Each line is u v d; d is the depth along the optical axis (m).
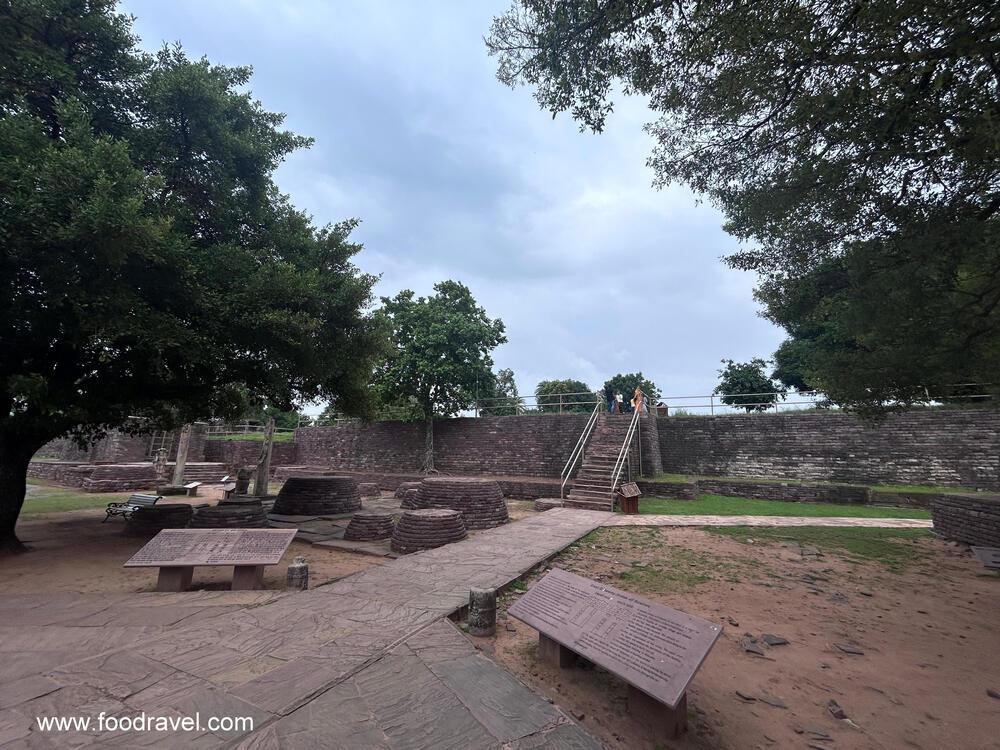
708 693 3.56
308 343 8.49
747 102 5.10
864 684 3.74
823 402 7.44
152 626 4.36
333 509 12.34
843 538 9.06
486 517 10.45
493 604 4.54
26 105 6.58
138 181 6.11
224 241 8.83
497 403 23.53
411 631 4.24
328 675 3.37
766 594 5.93
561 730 2.78
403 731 2.68
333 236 10.14
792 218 6.21
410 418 21.80
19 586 5.98
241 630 4.26
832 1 3.88
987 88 3.69
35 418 7.14
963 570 7.10
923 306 5.35
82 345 7.00
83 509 13.27
